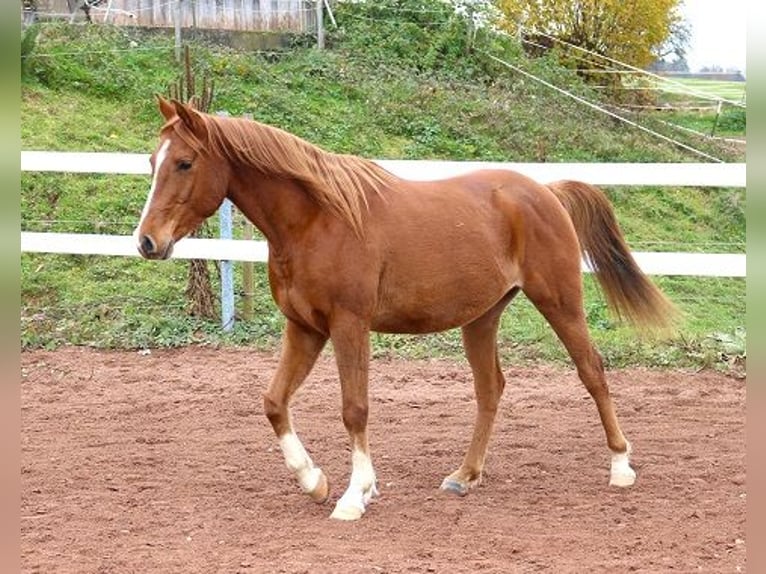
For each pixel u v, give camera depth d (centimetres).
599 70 2033
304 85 1543
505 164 838
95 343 870
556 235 537
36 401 727
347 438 638
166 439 635
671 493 525
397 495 525
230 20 1766
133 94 1373
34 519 486
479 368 540
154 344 868
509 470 570
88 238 905
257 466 580
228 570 418
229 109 1383
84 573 417
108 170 892
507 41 1948
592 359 541
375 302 488
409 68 1734
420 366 818
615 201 1402
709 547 445
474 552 439
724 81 2844
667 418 678
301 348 500
